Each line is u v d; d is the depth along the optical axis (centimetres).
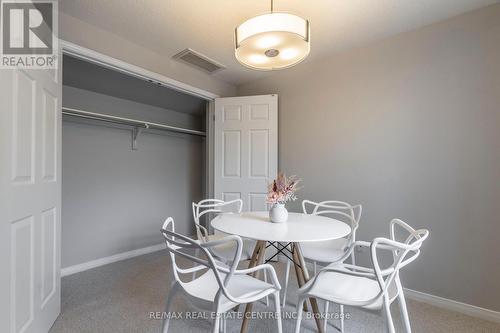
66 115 260
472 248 188
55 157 171
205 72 300
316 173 270
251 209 298
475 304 186
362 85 241
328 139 262
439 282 200
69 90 270
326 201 237
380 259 229
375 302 111
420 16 197
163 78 258
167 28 212
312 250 184
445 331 168
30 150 137
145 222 333
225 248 192
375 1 179
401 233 219
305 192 277
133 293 215
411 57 215
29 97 137
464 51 192
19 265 126
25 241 132
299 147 283
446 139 199
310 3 181
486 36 184
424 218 208
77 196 271
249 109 301
